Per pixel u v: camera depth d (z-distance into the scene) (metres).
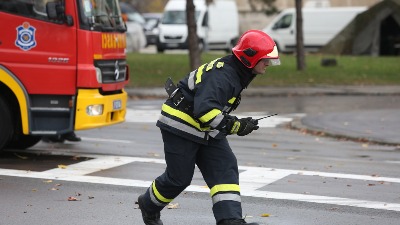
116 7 19.61
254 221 12.53
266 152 20.31
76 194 14.49
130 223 12.36
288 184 15.59
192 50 40.31
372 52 60.06
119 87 19.50
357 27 59.78
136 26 63.22
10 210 13.19
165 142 10.88
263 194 14.57
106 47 18.72
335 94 38.00
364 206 13.63
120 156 18.95
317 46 63.59
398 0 58.50
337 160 18.97
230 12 66.31
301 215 12.98
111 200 14.02
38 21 18.05
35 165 17.56
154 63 47.31
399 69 47.03
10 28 18.02
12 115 18.53
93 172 16.69
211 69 10.43
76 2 18.09
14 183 15.46
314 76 43.62
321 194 14.62
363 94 38.03
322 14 63.41
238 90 10.48
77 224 12.28
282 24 64.06
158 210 11.40
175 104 10.73
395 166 18.11
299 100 35.53
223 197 10.71
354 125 25.67
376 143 22.25
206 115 10.17
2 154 19.16
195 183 15.62
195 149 10.82
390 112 29.70
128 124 26.28
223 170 10.82
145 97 36.50
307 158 19.25
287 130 25.62
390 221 12.59
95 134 23.42
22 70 18.05
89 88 18.25
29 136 19.94
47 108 18.25
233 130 10.31
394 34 60.59
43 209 13.28
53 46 18.11
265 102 34.59
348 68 47.00
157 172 16.78
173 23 65.75
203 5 65.25
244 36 10.52
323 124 26.03
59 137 21.05
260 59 10.38
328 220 12.64
